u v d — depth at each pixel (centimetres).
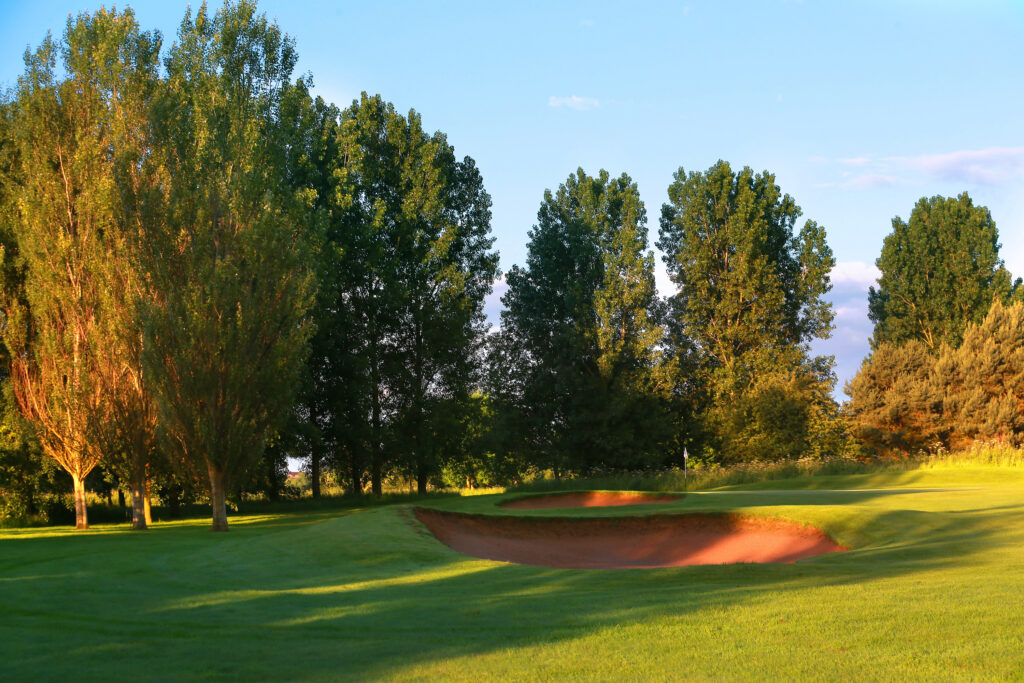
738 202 5438
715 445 5056
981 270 5666
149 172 2702
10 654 789
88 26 2884
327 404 4247
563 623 855
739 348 5584
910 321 5838
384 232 4481
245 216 2598
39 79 2806
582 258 5022
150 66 2897
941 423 5112
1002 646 643
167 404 2439
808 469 3906
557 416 5131
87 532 2497
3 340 2975
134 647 812
